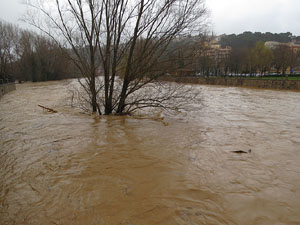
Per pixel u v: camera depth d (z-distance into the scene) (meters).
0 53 49.16
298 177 5.46
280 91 29.88
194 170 5.70
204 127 10.00
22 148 7.08
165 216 3.87
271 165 6.16
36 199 4.33
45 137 8.16
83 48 11.29
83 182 4.98
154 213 3.95
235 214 4.00
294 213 4.07
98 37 10.67
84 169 5.62
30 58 55.56
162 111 13.23
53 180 5.06
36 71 56.16
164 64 10.69
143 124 10.19
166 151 6.97
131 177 5.25
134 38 10.25
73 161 6.09
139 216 3.86
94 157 6.38
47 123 10.20
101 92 12.75
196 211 4.04
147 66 10.80
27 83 52.59
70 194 4.51
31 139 7.96
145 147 7.28
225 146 7.59
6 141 7.80
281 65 46.00
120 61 11.05
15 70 57.97
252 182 5.17
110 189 4.71
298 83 30.25
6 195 4.47
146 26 10.09
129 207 4.11
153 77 10.93
